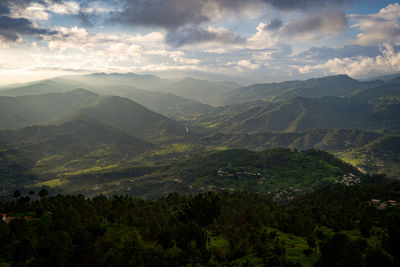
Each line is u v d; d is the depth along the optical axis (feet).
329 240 216.54
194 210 333.01
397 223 232.53
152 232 374.84
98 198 553.64
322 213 565.53
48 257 229.86
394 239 219.41
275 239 402.52
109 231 408.46
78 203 481.87
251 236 367.04
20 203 474.08
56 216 386.32
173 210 593.42
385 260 201.05
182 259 256.52
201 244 274.77
